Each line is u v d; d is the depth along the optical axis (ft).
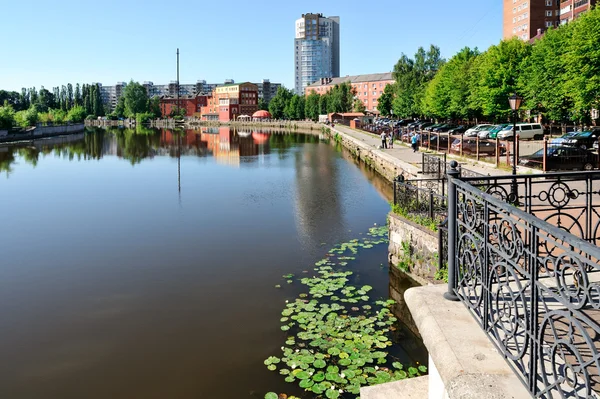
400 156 103.71
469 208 15.06
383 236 53.11
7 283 40.96
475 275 13.74
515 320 10.86
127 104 534.37
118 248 50.72
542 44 136.67
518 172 72.13
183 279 41.32
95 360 28.25
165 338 30.63
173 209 70.13
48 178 103.50
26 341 30.71
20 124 259.39
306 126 378.12
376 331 30.45
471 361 11.69
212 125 506.89
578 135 101.40
